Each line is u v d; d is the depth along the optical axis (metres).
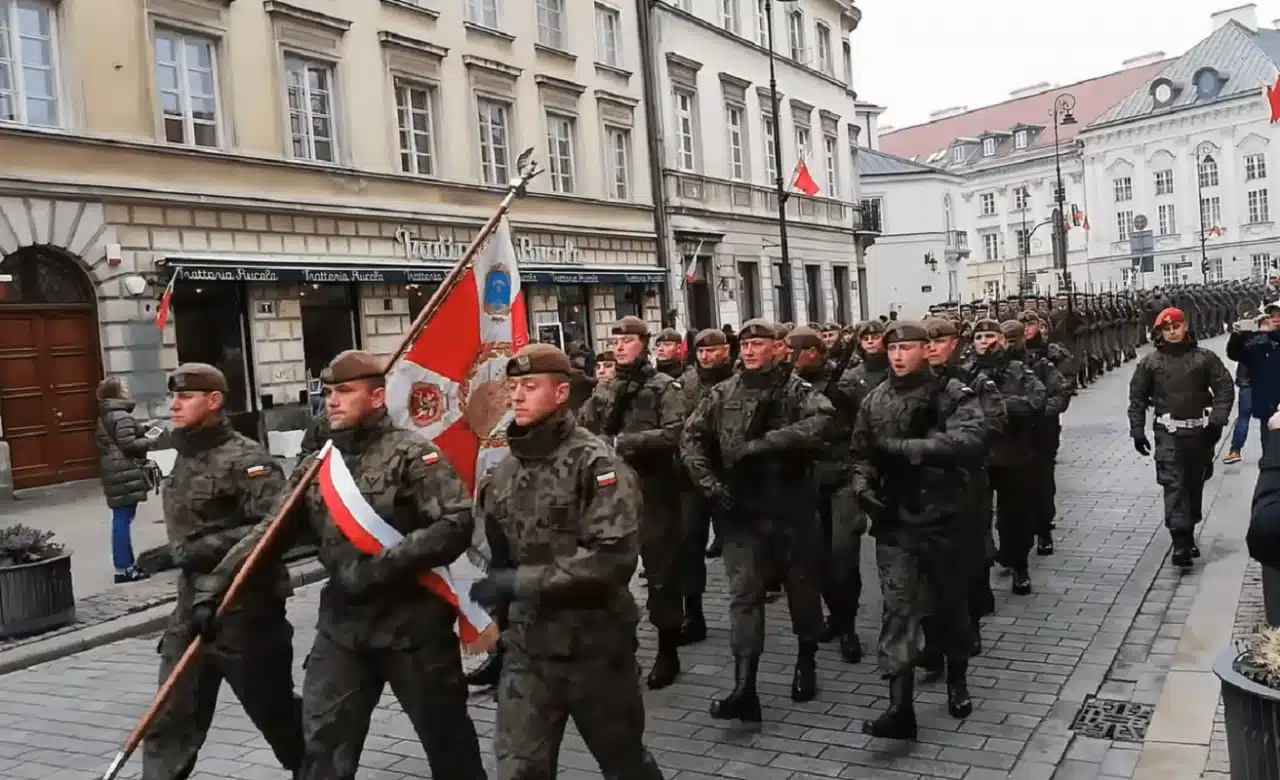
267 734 4.79
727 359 7.66
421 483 4.19
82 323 15.98
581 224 25.89
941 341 5.77
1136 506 11.26
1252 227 69.31
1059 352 10.59
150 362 16.25
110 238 15.82
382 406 4.36
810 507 5.98
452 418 5.67
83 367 16.00
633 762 4.02
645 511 6.47
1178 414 8.59
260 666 4.62
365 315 20.06
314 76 19.41
